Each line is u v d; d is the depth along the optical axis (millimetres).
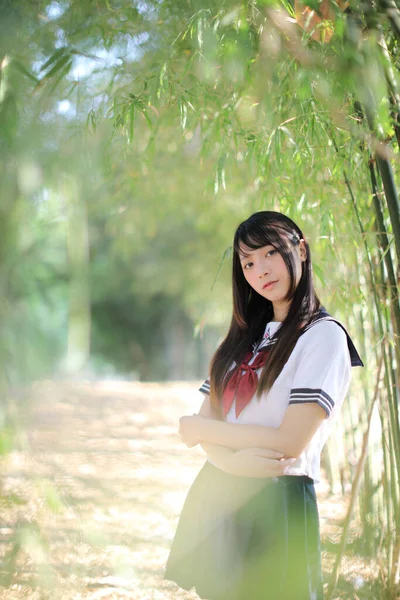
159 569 2617
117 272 9836
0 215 1282
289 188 2574
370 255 2205
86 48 1604
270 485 1597
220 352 1805
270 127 2256
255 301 1809
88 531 1967
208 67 1935
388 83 1740
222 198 5129
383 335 2029
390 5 1615
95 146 1473
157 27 2100
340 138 2309
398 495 2170
